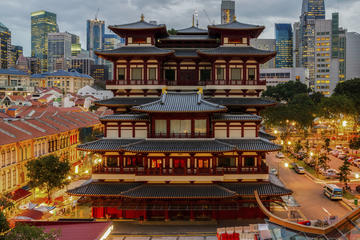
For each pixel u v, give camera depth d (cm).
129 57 6134
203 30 7762
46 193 6512
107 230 3825
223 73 6284
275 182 5641
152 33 6444
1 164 5644
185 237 4591
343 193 6738
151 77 6247
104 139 5434
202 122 5231
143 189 4991
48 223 3997
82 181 7594
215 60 6247
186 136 5172
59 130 7794
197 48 6881
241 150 5025
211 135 5269
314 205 6056
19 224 3033
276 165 9362
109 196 5053
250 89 6194
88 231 3703
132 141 5353
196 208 4984
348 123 14688
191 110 4966
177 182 5125
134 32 6444
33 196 6372
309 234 2998
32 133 6719
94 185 5203
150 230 4822
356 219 2878
